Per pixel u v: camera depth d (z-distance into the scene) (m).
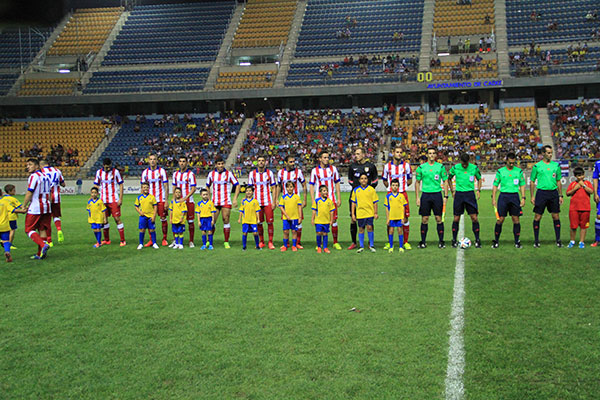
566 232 12.29
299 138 36.59
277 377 4.23
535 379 4.12
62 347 5.00
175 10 47.97
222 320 5.75
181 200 11.02
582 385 4.01
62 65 43.56
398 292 6.84
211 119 39.53
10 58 43.94
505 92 36.59
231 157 36.22
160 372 4.37
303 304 6.34
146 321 5.76
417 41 40.31
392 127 36.03
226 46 43.41
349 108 39.19
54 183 11.88
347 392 3.93
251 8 47.16
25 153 38.09
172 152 37.03
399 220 10.12
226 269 8.65
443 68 37.12
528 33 38.78
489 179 30.88
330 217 10.34
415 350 4.75
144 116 40.91
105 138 39.25
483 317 5.68
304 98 39.78
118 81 41.00
